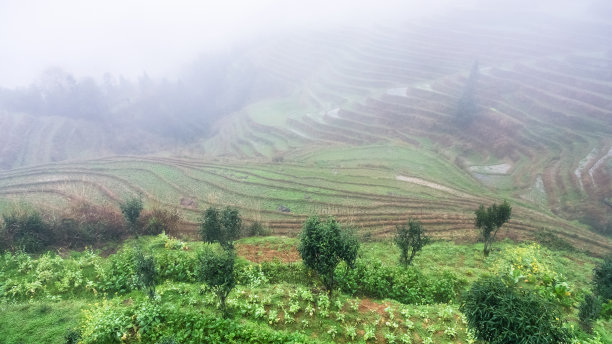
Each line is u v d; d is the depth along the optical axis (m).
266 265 22.34
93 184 50.06
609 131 66.38
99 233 29.59
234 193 48.09
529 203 50.00
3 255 23.77
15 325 15.52
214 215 23.88
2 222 27.42
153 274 16.94
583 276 24.31
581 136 65.75
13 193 46.75
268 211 42.19
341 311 17.00
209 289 16.64
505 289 13.36
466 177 57.94
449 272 22.55
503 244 31.62
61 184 49.97
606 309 18.52
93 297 19.31
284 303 17.17
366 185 51.34
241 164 61.38
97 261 22.86
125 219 30.98
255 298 17.23
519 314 12.19
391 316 16.58
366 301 18.83
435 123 83.88
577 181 52.59
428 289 20.31
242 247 27.41
